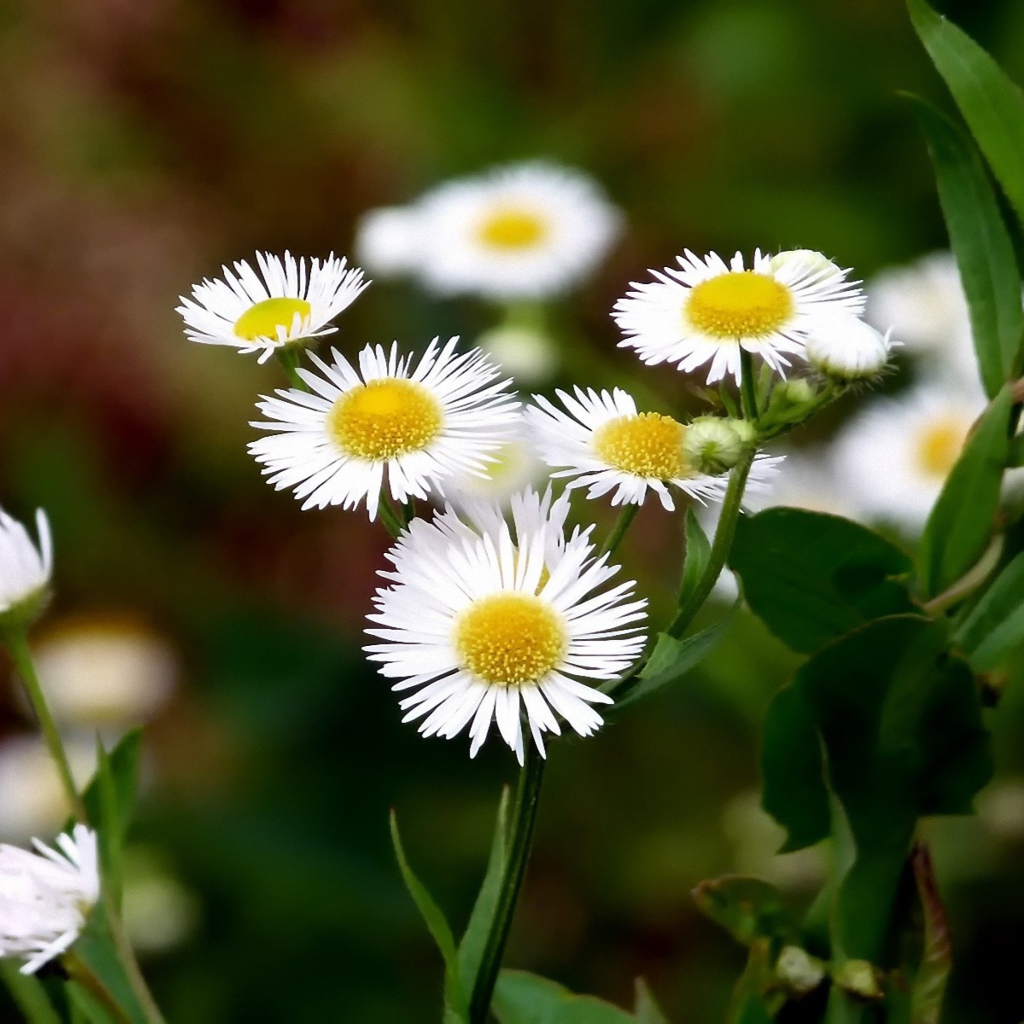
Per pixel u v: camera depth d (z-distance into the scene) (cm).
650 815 53
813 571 28
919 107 28
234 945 50
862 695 27
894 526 44
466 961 26
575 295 61
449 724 25
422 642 25
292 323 26
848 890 27
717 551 26
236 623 58
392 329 60
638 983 28
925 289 46
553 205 51
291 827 52
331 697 55
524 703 26
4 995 39
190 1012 48
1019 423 28
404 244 51
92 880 26
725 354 26
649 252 62
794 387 26
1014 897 44
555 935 52
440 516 26
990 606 28
